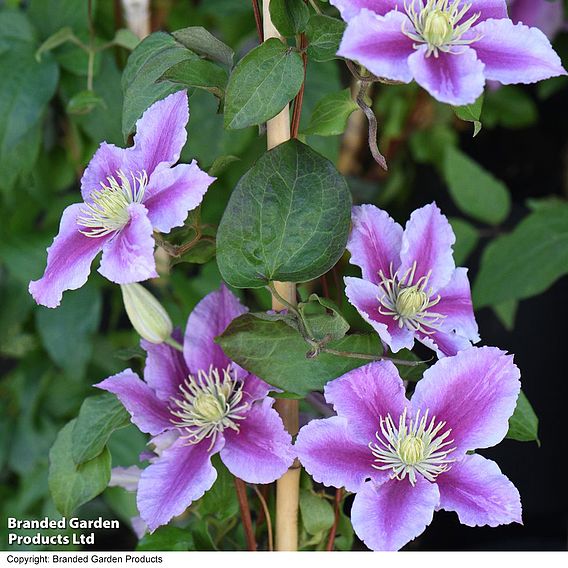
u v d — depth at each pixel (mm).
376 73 548
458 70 562
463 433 604
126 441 962
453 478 600
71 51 872
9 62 859
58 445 665
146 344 660
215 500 671
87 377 1049
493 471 595
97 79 879
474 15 584
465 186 979
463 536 1240
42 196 958
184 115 606
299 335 601
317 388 609
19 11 877
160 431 632
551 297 1211
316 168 590
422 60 556
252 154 928
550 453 1222
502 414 600
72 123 899
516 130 1275
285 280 598
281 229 594
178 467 619
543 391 1221
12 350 1053
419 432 600
